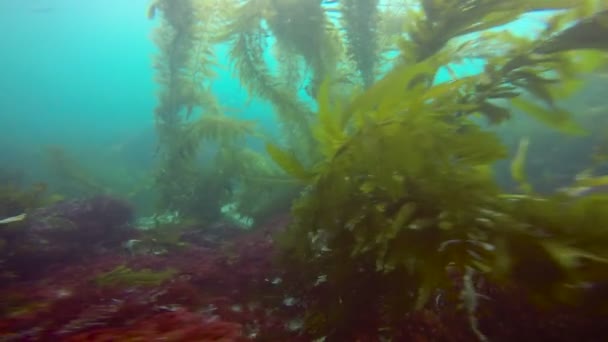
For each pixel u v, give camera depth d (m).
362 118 1.33
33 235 3.20
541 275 0.98
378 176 1.21
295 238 1.56
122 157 9.47
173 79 3.82
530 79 1.75
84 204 3.89
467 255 1.03
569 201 1.12
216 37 3.45
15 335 1.21
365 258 1.31
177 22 3.60
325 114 1.32
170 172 3.91
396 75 1.28
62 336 1.20
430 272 1.05
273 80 3.47
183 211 3.96
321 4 3.21
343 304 1.32
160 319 1.20
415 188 1.21
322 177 1.37
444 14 2.06
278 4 3.19
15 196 3.63
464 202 1.11
